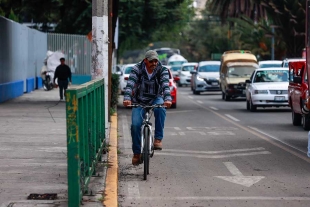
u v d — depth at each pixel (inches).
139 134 499.8
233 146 696.4
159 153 641.6
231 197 432.5
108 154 595.2
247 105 1259.8
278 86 1190.3
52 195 407.5
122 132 840.9
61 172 490.0
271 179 498.9
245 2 2185.0
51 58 1831.9
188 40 4320.9
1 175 477.4
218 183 482.9
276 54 2491.4
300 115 918.4
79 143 361.4
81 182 381.7
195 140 751.1
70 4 1387.8
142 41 2598.4
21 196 406.6
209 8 2272.4
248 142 731.4
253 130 865.5
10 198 400.5
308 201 420.2
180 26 2365.9
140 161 509.7
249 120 1026.1
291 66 941.8
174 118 1061.1
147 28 2233.0
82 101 384.8
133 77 490.3
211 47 4035.4
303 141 741.9
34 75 1804.9
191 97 1759.4
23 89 1569.9
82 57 2017.7
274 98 1185.4
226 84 1553.9
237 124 955.3
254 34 2773.1
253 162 584.7
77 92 350.0
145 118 493.7
